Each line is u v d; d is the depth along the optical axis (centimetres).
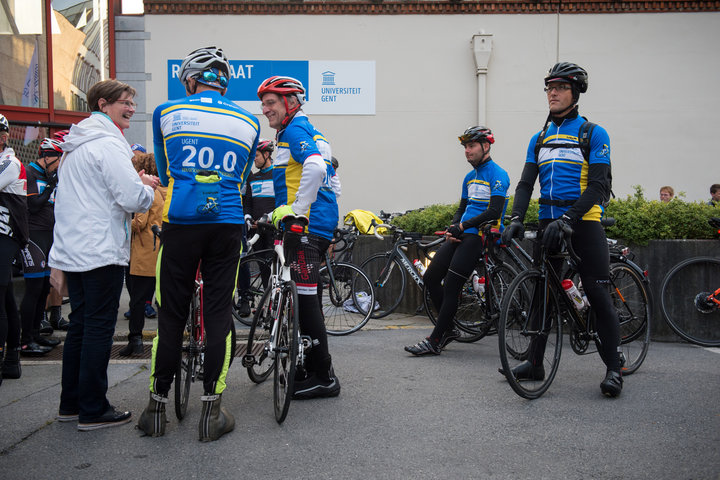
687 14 1161
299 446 301
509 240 392
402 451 294
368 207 1177
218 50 328
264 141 697
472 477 266
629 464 277
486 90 1170
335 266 622
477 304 542
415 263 670
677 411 348
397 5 1159
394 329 620
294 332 328
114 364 477
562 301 399
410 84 1170
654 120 1172
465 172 1177
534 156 417
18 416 347
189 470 274
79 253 319
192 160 306
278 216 359
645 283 449
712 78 1168
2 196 414
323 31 1159
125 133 1136
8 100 910
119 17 1124
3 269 413
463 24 1163
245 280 638
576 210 372
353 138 1172
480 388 398
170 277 310
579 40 1166
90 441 308
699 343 535
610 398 374
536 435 313
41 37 944
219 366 313
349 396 383
